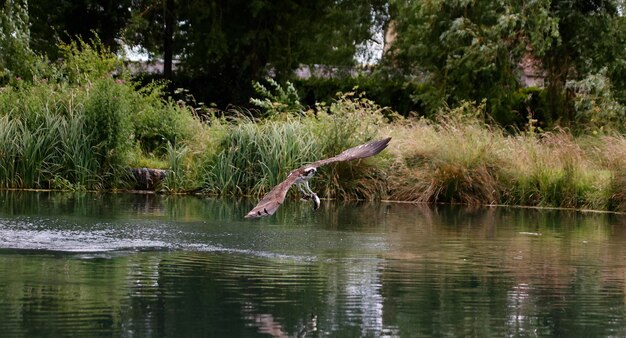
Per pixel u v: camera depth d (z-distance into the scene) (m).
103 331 7.99
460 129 23.47
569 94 31.17
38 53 36.28
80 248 12.55
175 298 9.41
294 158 22.38
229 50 38.25
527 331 8.36
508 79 31.28
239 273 10.91
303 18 39.16
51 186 22.28
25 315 8.53
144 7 38.50
